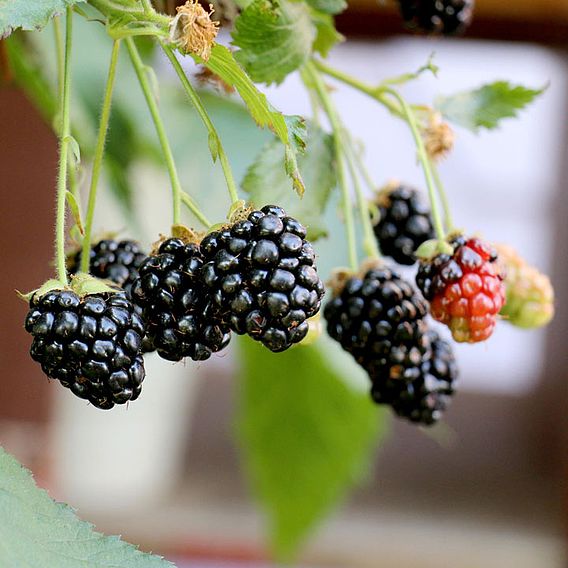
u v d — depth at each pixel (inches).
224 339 15.5
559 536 48.2
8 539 15.5
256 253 15.1
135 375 15.1
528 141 43.3
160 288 15.4
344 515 48.3
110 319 15.1
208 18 15.1
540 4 24.0
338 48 28.5
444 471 53.3
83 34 20.6
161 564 15.8
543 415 50.9
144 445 36.7
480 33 25.1
